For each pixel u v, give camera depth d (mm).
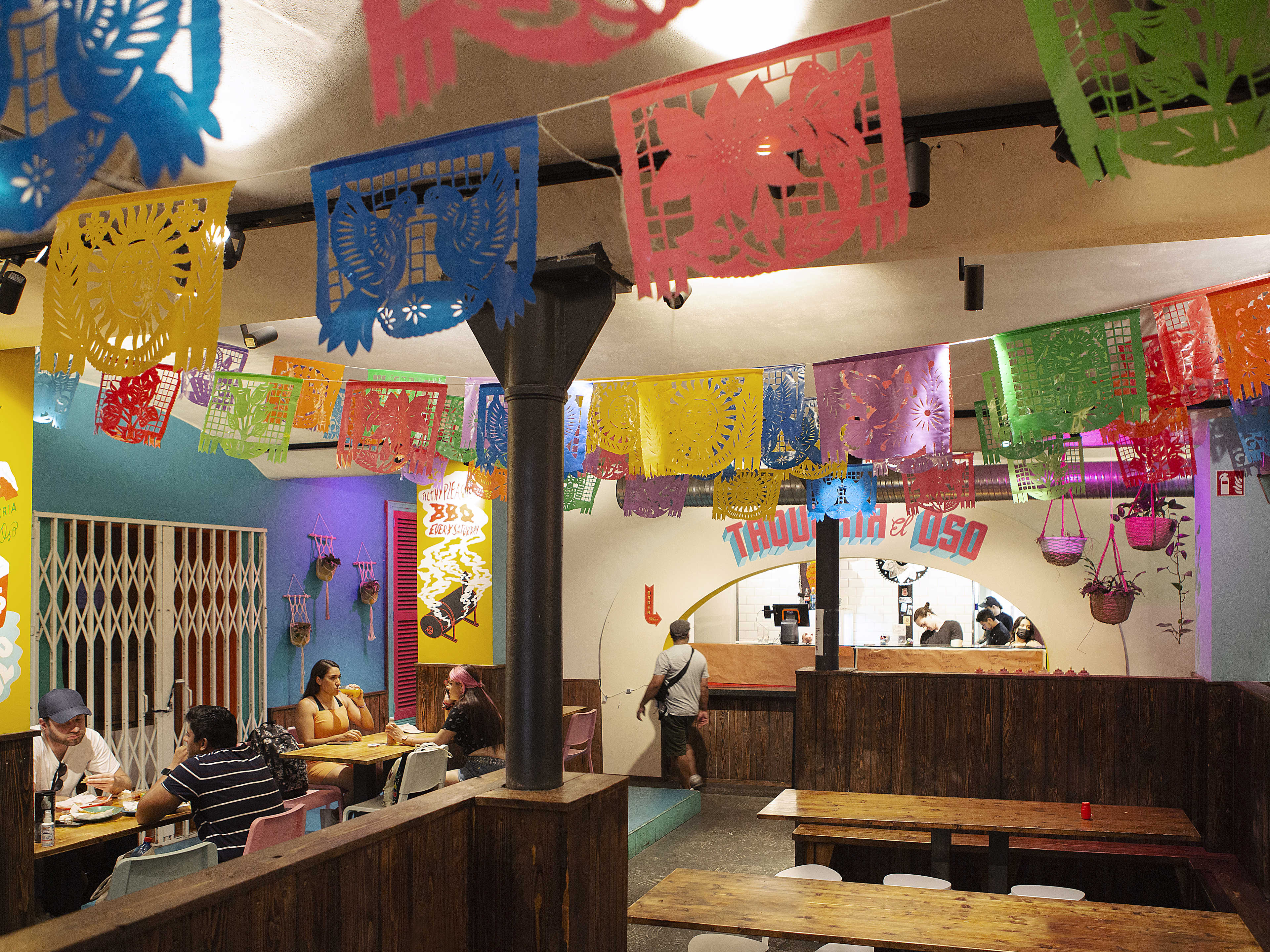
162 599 7770
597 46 1421
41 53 1777
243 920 2354
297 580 9555
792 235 1839
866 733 7074
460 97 2621
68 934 2010
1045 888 4781
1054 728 6699
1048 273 4359
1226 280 4469
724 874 4566
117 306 2574
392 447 4961
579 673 10133
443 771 6539
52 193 1785
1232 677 6219
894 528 9477
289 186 3217
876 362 4262
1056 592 9047
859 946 3756
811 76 1821
